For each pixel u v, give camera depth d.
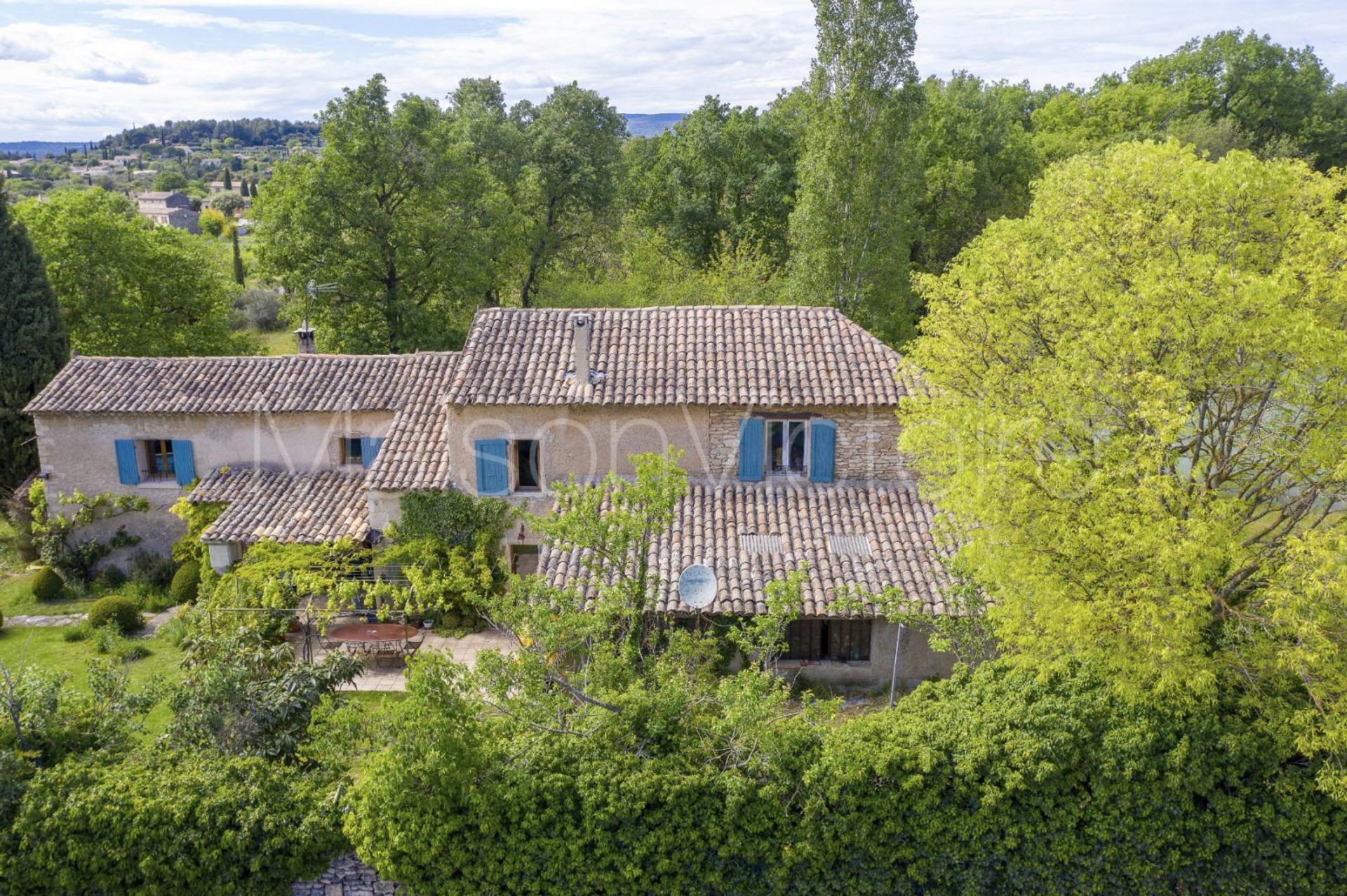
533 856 11.95
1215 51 68.81
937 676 18.80
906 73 34.22
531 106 63.91
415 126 37.94
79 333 37.03
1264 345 11.77
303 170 36.97
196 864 11.89
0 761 12.14
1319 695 11.33
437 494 22.14
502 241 45.94
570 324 23.06
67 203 37.47
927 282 17.30
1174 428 11.37
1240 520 12.62
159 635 23.09
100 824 11.84
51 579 25.59
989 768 12.12
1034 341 15.06
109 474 26.16
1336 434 11.84
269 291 59.97
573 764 12.38
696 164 51.59
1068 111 63.59
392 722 12.61
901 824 12.13
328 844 12.09
